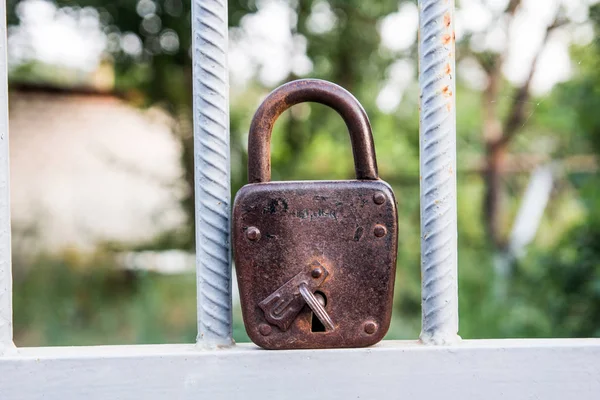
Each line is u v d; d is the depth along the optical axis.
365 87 5.95
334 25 5.67
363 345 1.08
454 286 1.11
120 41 5.51
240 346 1.12
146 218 6.50
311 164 6.04
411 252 6.20
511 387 1.07
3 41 1.06
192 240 6.05
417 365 1.07
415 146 6.46
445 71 1.09
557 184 7.35
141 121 8.02
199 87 1.09
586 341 1.11
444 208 1.10
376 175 1.10
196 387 1.06
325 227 1.06
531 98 7.12
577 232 4.76
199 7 1.09
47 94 9.16
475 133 7.85
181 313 6.51
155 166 7.21
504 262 5.87
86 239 7.56
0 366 1.04
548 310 4.64
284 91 1.09
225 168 1.10
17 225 7.82
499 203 7.89
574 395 1.07
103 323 6.39
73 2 5.35
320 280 1.05
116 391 1.05
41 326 6.29
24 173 9.02
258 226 1.05
